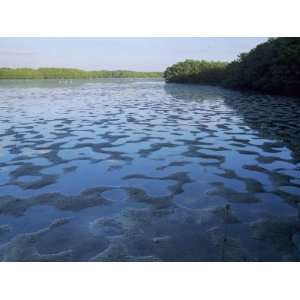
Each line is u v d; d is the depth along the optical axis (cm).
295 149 577
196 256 263
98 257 262
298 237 289
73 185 409
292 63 1856
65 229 303
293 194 379
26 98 1800
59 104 1432
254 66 2292
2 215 330
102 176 442
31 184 412
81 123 878
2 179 431
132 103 1480
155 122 893
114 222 316
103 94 2166
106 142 641
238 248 273
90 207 348
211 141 647
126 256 263
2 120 935
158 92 2381
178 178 432
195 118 967
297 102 1468
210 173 451
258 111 1130
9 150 579
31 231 300
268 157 527
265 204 353
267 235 292
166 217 325
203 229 302
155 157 532
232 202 358
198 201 361
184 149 584
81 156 539
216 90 2583
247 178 430
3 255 264
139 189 396
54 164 495
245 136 691
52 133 735
